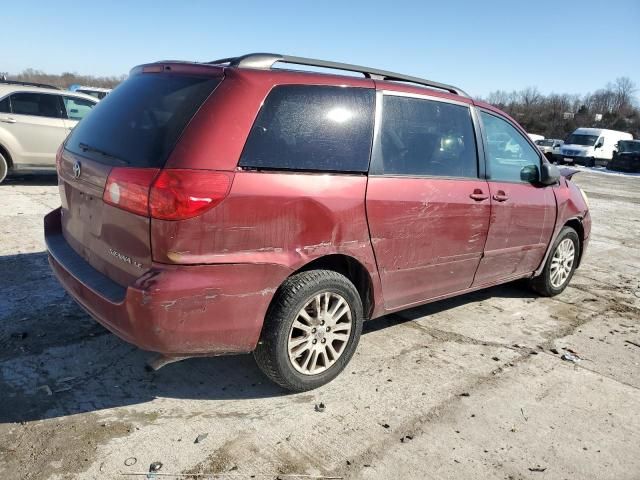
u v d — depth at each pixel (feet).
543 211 15.43
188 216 8.20
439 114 12.38
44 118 29.66
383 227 10.80
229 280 8.77
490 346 13.28
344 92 10.43
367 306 11.39
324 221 9.78
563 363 12.63
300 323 9.96
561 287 17.66
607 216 37.86
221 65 9.62
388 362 11.98
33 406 9.36
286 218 9.26
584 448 9.37
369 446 8.98
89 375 10.49
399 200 10.98
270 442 8.89
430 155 12.03
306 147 9.66
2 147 28.73
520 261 15.35
